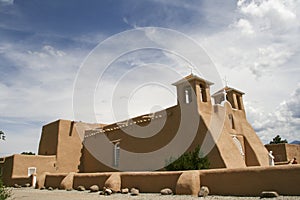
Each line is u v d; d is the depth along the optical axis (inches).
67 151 1177.4
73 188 709.3
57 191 677.3
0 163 1093.8
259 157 856.9
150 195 488.1
